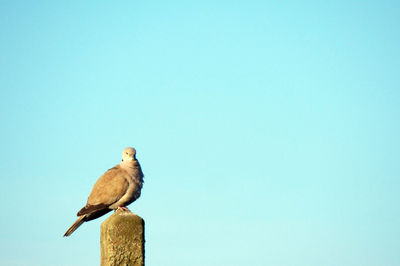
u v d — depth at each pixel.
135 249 6.12
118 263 6.04
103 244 6.26
